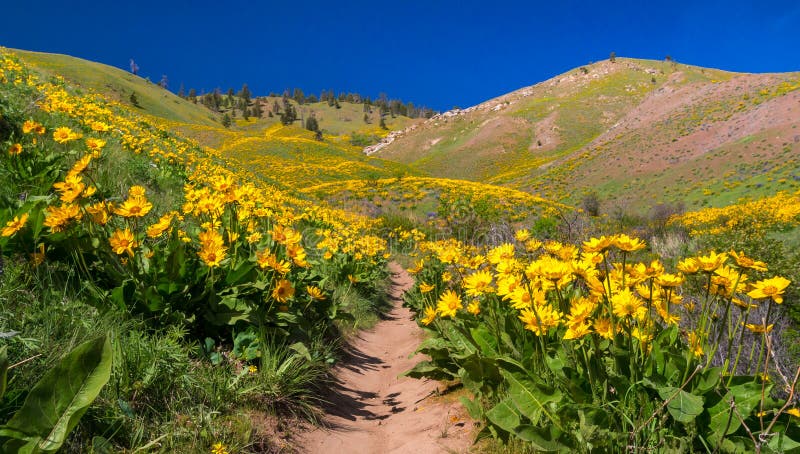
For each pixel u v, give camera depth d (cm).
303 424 279
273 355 307
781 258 546
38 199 329
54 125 718
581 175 6147
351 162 6794
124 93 10812
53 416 164
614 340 210
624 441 189
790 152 4219
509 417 223
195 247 386
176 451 204
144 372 229
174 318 290
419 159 11656
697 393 196
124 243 271
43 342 210
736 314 363
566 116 11231
